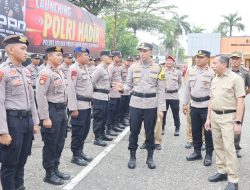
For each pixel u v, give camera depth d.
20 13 7.62
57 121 4.71
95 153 6.45
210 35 34.72
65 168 5.46
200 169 5.69
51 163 4.75
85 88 5.66
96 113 7.06
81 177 5.07
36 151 6.34
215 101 4.98
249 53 33.03
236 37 33.56
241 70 6.49
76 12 11.24
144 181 5.02
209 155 5.96
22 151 4.09
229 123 4.87
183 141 7.77
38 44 8.52
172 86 8.30
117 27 32.16
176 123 8.46
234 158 4.75
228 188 4.72
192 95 6.11
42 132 4.70
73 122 5.63
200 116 6.05
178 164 5.94
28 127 3.96
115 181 4.97
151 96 5.59
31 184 4.70
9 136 3.67
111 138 7.63
